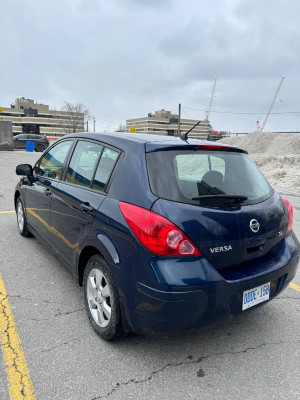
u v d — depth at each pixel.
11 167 14.49
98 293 2.61
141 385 2.18
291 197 9.52
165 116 172.12
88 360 2.39
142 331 2.24
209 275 2.12
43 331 2.70
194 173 2.41
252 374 2.32
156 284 2.06
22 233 4.88
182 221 2.12
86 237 2.68
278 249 2.70
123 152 2.60
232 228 2.28
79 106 86.25
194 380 2.24
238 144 37.47
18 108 146.50
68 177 3.31
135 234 2.18
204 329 2.21
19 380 2.18
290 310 3.21
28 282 3.54
